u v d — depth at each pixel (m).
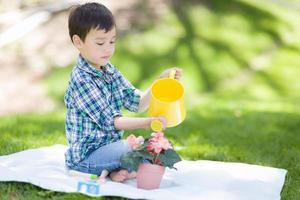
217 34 12.30
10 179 3.45
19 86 10.31
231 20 12.86
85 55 3.66
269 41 12.62
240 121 6.52
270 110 7.53
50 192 3.34
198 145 5.16
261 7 13.73
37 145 4.73
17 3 12.03
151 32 11.95
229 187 3.64
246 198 3.35
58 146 4.36
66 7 12.04
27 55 11.05
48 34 11.48
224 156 4.65
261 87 10.99
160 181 3.50
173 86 3.53
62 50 11.20
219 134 5.75
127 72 10.82
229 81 11.11
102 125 3.64
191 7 12.88
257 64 11.79
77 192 3.32
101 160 3.61
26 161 3.92
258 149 5.01
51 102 9.95
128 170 3.51
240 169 3.96
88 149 3.65
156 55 11.36
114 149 3.60
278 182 3.73
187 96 10.36
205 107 7.77
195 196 3.32
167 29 12.12
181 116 3.48
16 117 6.75
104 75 3.75
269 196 3.45
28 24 11.64
